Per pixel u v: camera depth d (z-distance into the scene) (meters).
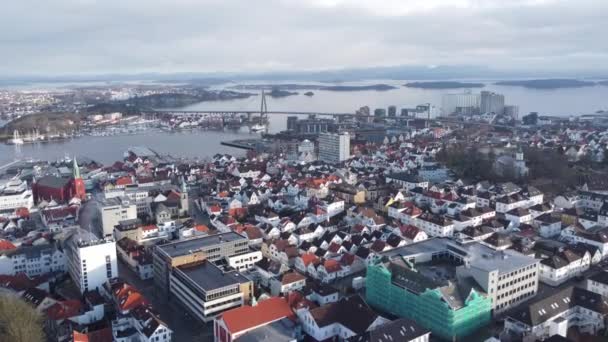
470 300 193.62
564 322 181.88
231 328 185.38
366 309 195.25
